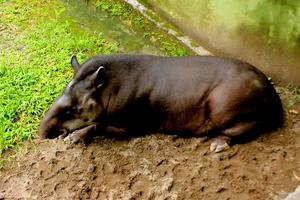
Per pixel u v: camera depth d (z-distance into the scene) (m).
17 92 6.45
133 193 5.64
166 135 6.09
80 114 5.90
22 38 7.14
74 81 5.87
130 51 7.06
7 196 5.68
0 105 6.32
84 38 7.16
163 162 5.86
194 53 7.03
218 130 5.95
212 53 7.02
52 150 5.96
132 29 7.36
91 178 5.76
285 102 6.32
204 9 6.88
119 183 5.72
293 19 6.18
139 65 5.98
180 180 5.71
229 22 6.69
